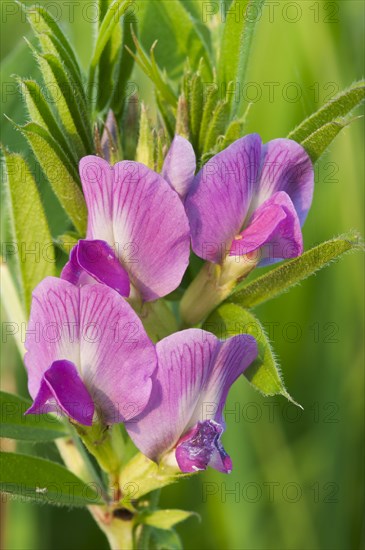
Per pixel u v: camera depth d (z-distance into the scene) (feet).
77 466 0.85
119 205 0.77
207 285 0.81
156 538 0.85
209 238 0.79
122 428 0.83
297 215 0.80
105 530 0.84
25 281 0.82
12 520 1.07
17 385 1.04
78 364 0.77
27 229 0.82
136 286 0.78
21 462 0.81
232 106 0.83
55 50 0.81
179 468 0.78
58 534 1.08
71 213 0.81
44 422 0.85
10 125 0.90
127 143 0.82
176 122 0.81
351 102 0.80
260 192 0.80
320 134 0.80
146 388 0.77
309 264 0.79
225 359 0.77
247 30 0.82
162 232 0.77
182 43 0.88
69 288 0.76
